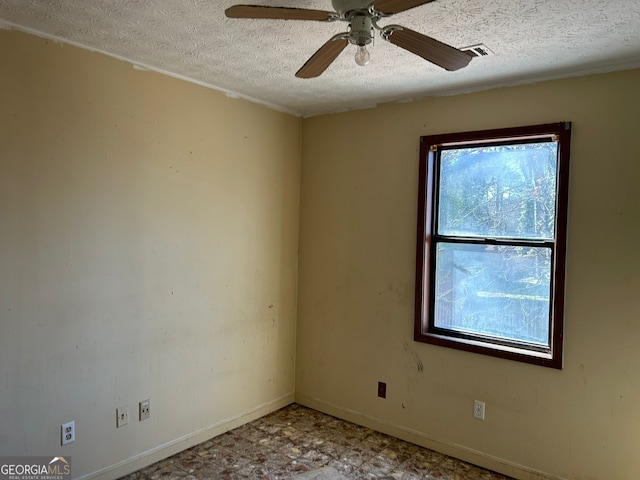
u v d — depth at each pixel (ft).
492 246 9.41
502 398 9.10
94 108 7.91
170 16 6.47
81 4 6.15
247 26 6.74
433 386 9.98
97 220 8.02
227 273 10.41
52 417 7.55
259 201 11.11
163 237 9.07
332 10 6.13
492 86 9.14
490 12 6.06
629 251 7.80
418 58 7.84
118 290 8.37
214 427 10.28
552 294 8.71
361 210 11.05
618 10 5.95
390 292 10.59
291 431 10.69
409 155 10.26
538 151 8.86
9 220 6.97
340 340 11.46
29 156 7.14
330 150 11.62
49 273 7.43
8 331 7.01
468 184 9.72
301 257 12.23
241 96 10.49
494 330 9.45
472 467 9.32
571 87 8.30
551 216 8.73
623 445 7.91
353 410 11.26
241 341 10.84
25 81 7.06
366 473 8.93
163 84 8.93
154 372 9.04
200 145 9.67
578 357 8.28
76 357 7.82
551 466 8.57
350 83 9.37
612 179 7.93
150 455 9.02
